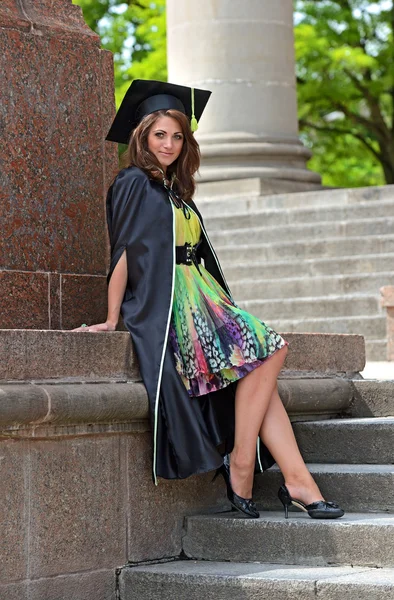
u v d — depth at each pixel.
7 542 6.27
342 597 6.25
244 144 20.48
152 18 28.38
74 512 6.67
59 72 7.48
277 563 7.00
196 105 7.64
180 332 7.07
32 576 6.40
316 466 7.77
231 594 6.56
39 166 7.31
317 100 31.73
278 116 20.94
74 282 7.46
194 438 6.88
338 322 15.77
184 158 7.49
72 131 7.54
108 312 7.16
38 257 7.26
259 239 18.17
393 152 33.25
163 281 7.09
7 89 7.16
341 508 7.40
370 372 11.51
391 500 7.22
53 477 6.54
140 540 7.10
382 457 7.79
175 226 7.21
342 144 34.72
